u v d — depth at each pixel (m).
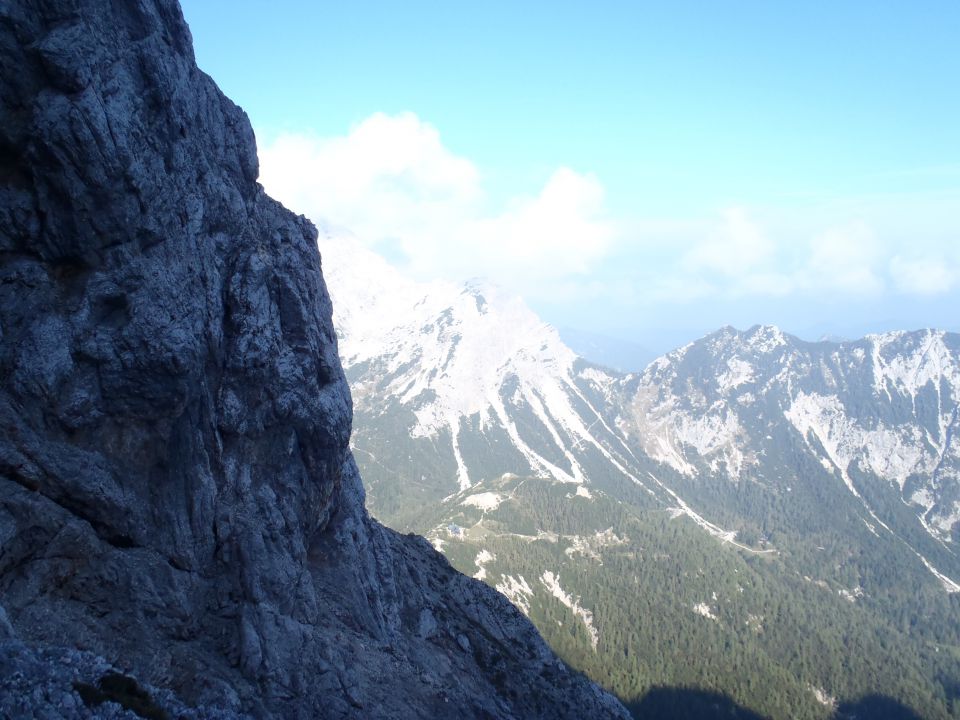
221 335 60.16
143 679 42.72
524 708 87.06
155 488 50.88
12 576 41.06
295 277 68.25
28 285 46.75
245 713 46.28
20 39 46.34
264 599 54.28
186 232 57.19
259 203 72.50
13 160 47.19
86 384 47.53
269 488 61.97
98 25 49.44
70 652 39.12
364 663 64.19
